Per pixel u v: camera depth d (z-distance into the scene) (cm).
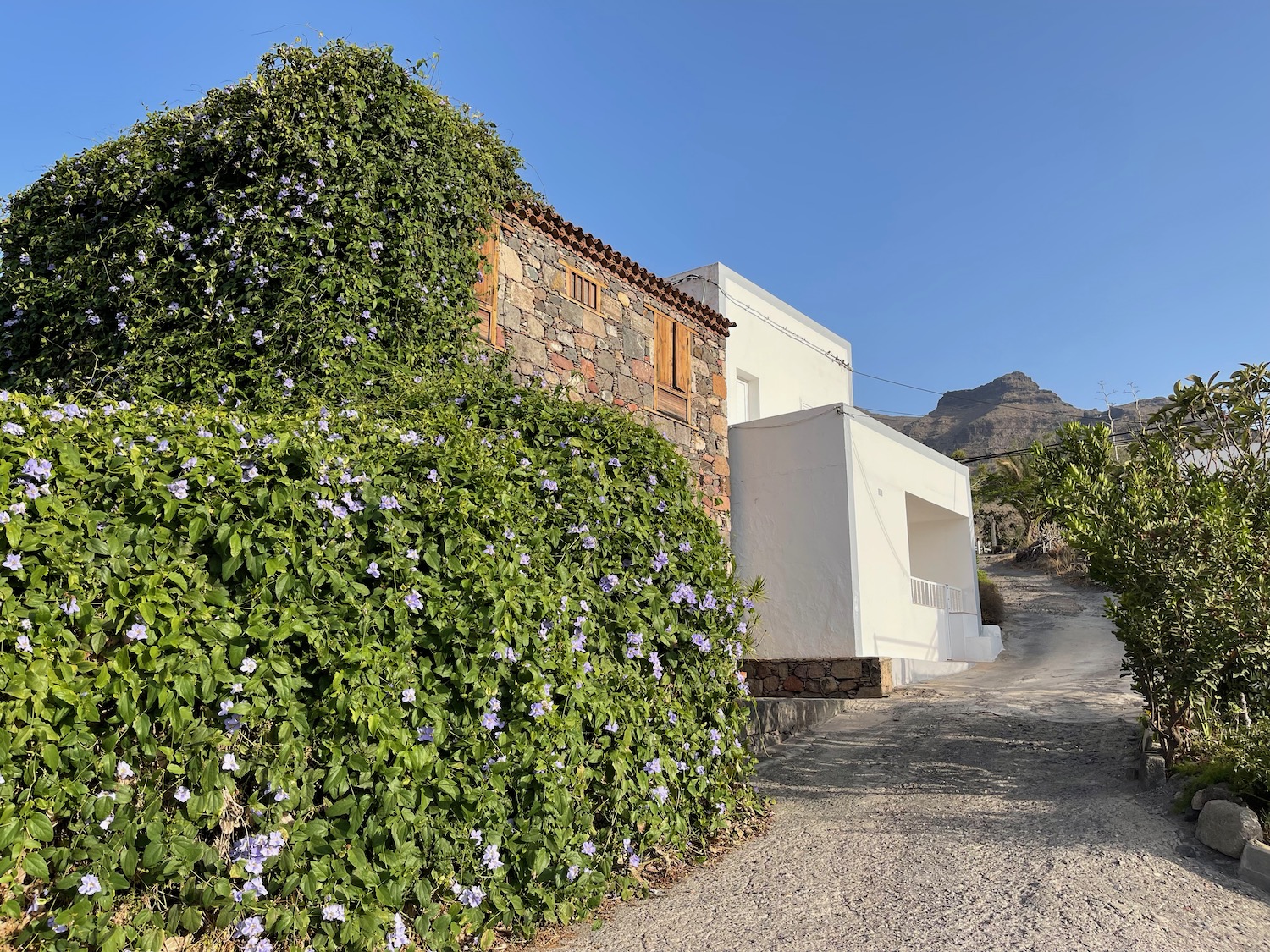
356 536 378
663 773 498
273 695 335
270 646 331
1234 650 655
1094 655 1571
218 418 365
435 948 364
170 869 301
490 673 398
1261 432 788
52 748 281
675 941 407
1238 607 651
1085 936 389
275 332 683
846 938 398
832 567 1323
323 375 682
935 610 1570
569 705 429
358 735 350
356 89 771
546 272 1026
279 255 705
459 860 386
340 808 341
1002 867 479
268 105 736
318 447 370
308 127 737
